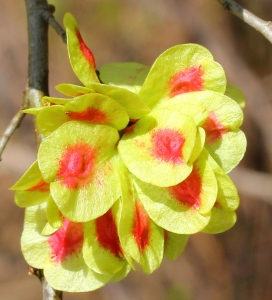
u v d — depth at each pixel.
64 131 0.10
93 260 0.11
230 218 0.11
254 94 0.28
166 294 0.31
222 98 0.11
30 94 0.14
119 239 0.10
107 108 0.10
